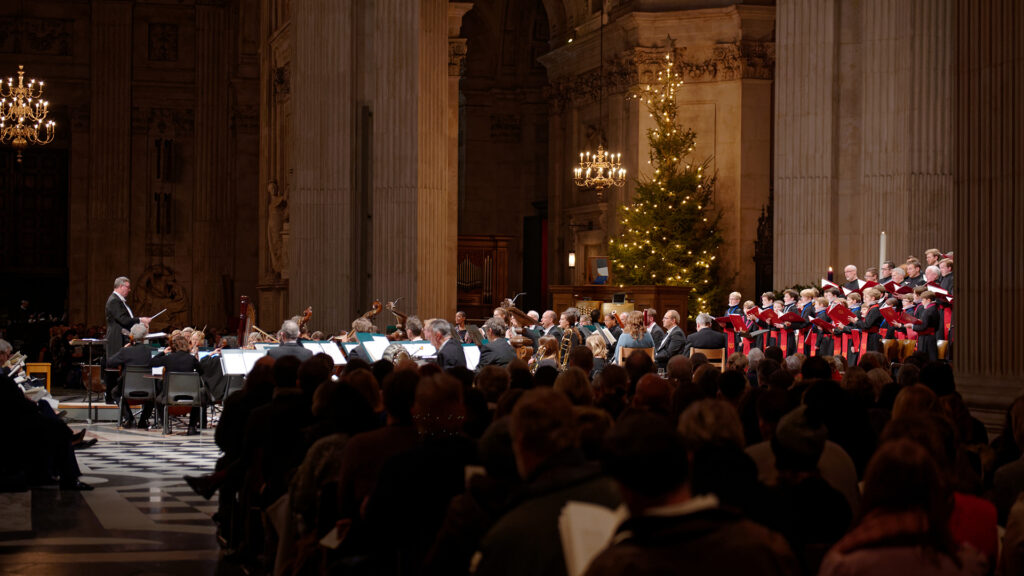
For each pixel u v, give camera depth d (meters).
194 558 8.96
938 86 17.00
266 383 8.85
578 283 35.28
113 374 21.81
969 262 10.24
